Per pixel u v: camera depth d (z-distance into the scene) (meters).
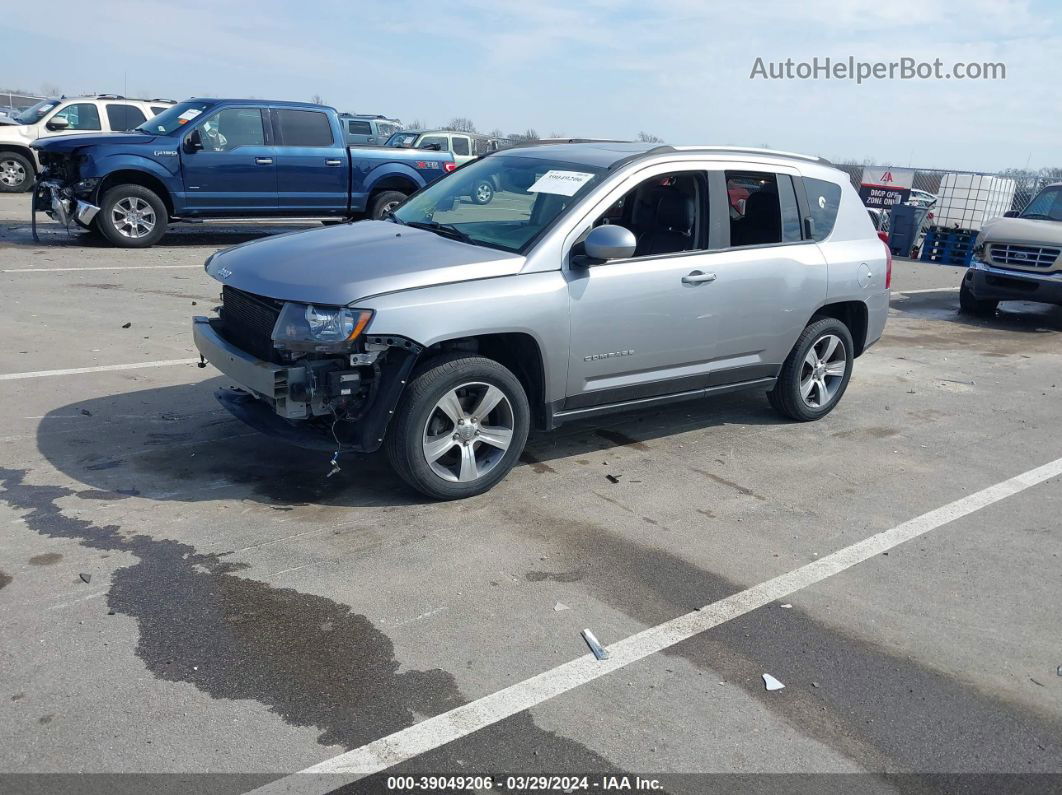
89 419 5.63
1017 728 3.25
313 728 3.00
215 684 3.18
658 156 5.45
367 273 4.47
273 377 4.29
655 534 4.64
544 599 3.92
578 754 2.96
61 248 12.43
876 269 6.58
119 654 3.30
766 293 5.87
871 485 5.54
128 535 4.20
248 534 4.30
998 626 3.95
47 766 2.74
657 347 5.39
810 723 3.20
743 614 3.91
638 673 3.42
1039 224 11.70
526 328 4.73
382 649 3.46
